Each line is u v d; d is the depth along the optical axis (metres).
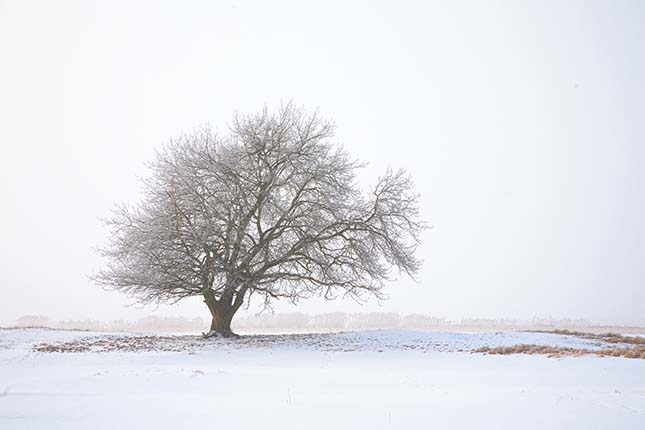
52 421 9.59
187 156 30.91
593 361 18.59
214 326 31.28
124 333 34.44
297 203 31.39
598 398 11.47
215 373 16.17
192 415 10.06
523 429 8.94
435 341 27.94
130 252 29.86
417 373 16.30
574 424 9.20
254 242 30.70
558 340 27.09
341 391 12.91
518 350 22.55
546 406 10.65
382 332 32.81
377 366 18.53
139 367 17.98
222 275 30.30
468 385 13.76
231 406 10.86
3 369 18.05
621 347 24.34
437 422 9.45
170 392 12.84
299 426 9.27
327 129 32.06
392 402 11.20
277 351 23.97
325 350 24.31
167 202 29.89
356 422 9.52
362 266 30.58
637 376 15.33
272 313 31.25
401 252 31.34
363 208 31.73
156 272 29.14
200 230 29.28
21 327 34.94
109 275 29.72
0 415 10.08
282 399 11.64
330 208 30.69
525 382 14.23
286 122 31.45
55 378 15.01
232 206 30.34
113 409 10.59
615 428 8.93
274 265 30.86
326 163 31.38
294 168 30.39
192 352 23.33
